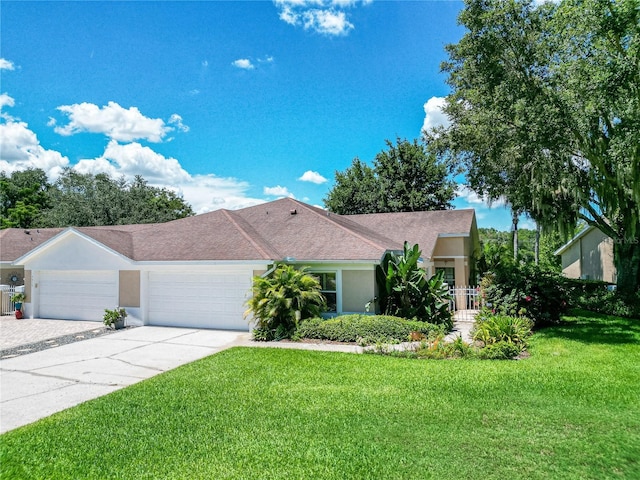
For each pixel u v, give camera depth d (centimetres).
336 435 593
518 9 1316
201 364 1007
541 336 1277
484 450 538
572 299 1789
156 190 5222
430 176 3709
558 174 1553
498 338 1142
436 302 1482
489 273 1817
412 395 755
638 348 1098
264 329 1346
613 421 627
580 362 970
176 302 1595
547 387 790
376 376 884
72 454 554
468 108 1842
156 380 880
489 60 1391
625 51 1250
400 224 2362
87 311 1738
